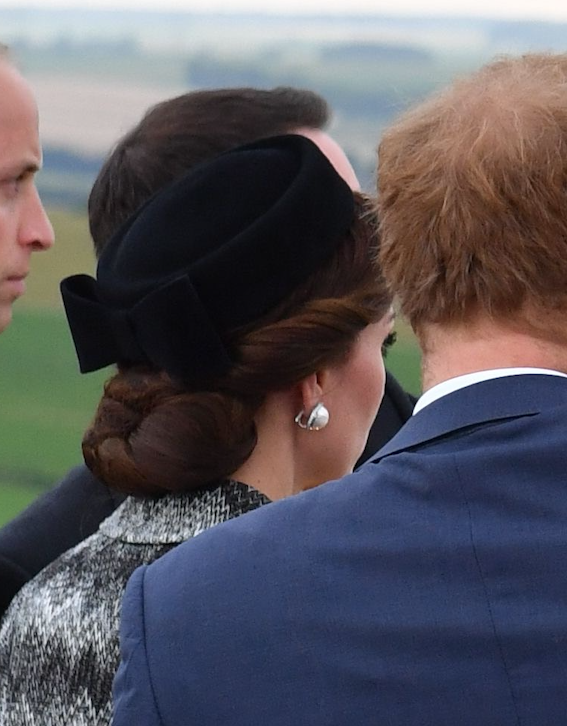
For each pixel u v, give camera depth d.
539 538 3.97
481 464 4.12
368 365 6.05
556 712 3.77
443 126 4.46
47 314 29.08
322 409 5.86
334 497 4.30
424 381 4.49
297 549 4.19
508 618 3.88
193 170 6.25
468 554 4.00
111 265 6.12
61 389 28.41
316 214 5.74
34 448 25.27
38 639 5.55
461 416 4.26
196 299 5.47
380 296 5.87
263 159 6.00
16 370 29.03
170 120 8.49
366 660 3.95
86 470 8.01
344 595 4.06
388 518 4.15
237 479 5.75
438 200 4.34
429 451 4.27
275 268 5.63
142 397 5.63
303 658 4.02
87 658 5.35
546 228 4.14
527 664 3.83
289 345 5.57
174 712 4.12
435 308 4.37
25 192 6.49
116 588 5.46
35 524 7.60
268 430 5.81
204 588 4.25
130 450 5.54
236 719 4.03
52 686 5.43
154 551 5.52
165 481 5.46
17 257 6.43
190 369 5.50
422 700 3.87
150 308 5.52
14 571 7.26
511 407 4.21
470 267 4.26
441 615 3.93
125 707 4.20
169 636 4.22
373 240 5.91
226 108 8.56
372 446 8.81
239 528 4.38
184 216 5.95
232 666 4.09
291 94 8.82
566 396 4.20
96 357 6.07
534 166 4.17
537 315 4.23
